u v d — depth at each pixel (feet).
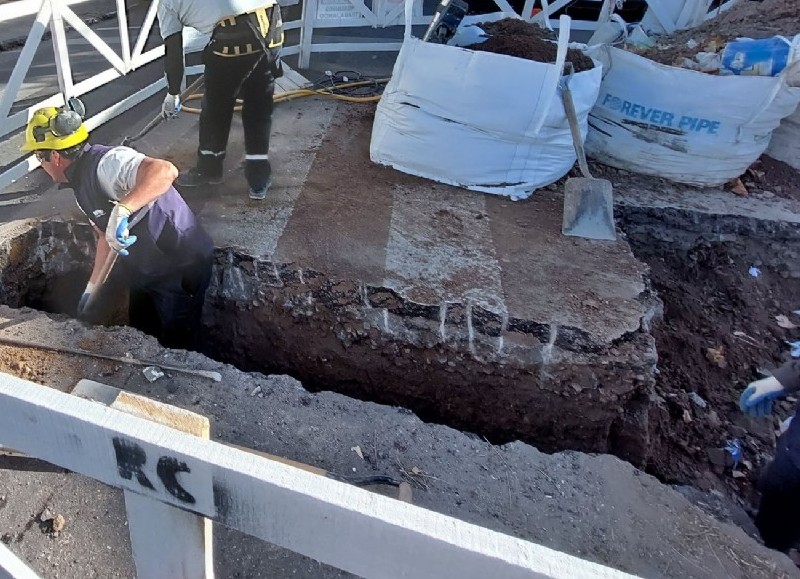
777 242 13.67
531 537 6.94
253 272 11.06
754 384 8.05
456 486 7.44
